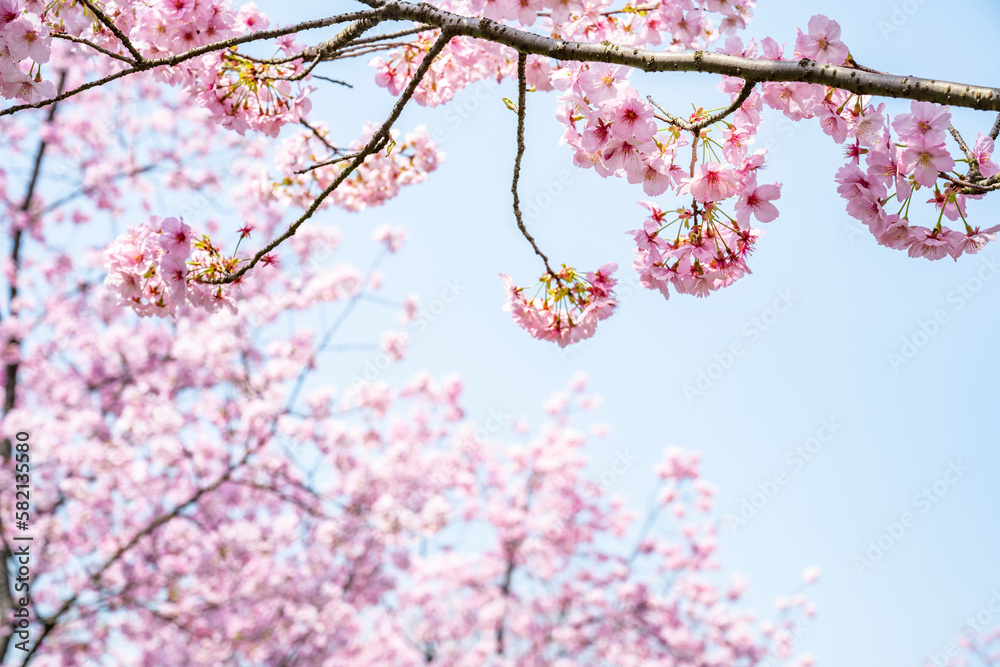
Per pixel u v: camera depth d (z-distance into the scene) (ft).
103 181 32.50
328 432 32.55
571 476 40.16
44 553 27.07
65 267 31.30
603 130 8.05
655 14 10.21
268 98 11.01
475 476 39.17
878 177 7.63
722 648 39.83
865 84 6.72
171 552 29.45
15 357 28.91
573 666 37.52
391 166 14.49
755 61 7.09
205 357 30.66
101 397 30.40
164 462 28.84
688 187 7.92
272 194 14.92
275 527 30.71
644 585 39.19
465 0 10.10
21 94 8.89
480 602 38.27
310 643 32.86
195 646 29.48
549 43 7.92
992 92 6.19
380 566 33.63
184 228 9.52
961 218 7.64
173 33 10.24
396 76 11.94
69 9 10.14
